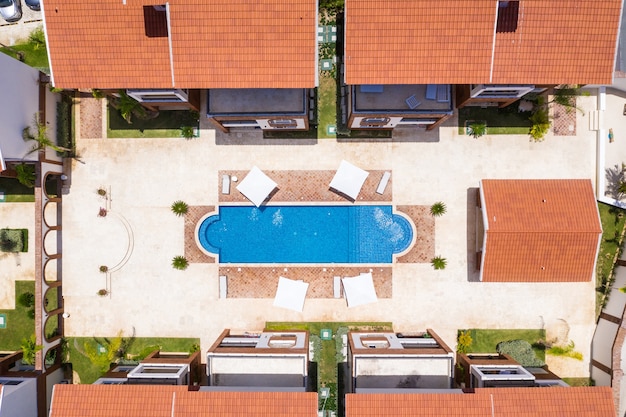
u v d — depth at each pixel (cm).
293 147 2709
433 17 2086
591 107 2673
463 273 2705
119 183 2722
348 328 2717
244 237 2731
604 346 2608
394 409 2142
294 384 2361
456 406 2153
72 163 2723
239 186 2617
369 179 2703
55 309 2691
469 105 2686
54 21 2130
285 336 2608
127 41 2158
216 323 2736
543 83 2197
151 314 2736
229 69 2181
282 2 2073
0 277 2733
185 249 2727
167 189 2720
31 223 2747
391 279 2711
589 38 2144
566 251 2423
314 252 2719
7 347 2734
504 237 2408
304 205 2703
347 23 2111
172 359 2572
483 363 2509
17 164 2531
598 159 2652
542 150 2680
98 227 2731
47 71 2725
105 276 2731
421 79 2180
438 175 2697
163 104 2617
